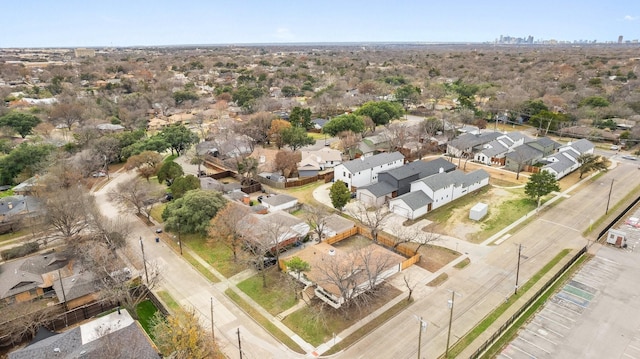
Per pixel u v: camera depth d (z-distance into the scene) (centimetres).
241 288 4622
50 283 4694
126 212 6769
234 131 10525
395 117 11956
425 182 6712
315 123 12731
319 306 4247
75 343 3575
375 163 7856
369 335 3850
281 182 7850
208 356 3356
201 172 8681
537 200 6931
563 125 11325
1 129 10762
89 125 11438
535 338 3772
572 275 4756
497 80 19088
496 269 4916
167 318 3678
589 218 6231
